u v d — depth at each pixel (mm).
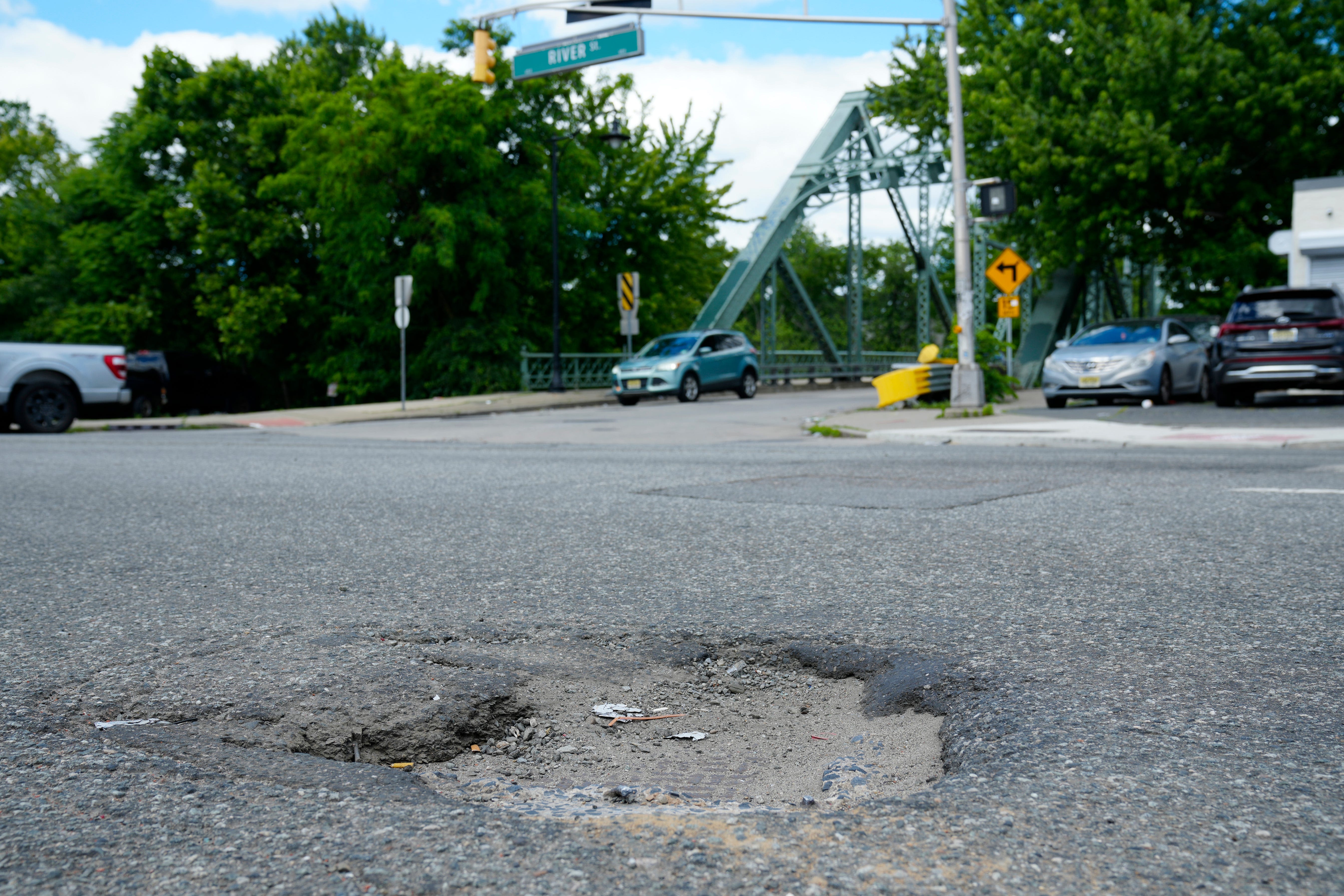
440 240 24188
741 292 33750
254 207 28750
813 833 1615
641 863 1510
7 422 15438
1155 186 21953
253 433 15391
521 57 17766
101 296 28859
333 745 2154
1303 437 8945
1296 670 2469
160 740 2098
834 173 35625
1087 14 23516
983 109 23594
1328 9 21125
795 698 2541
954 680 2484
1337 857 1514
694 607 3303
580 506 5754
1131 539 4324
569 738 2275
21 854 1538
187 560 4184
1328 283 17969
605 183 28859
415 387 27375
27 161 42969
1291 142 20641
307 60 34469
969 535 4512
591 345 31250
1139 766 1880
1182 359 15633
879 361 41281
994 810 1691
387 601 3408
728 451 10281
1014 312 17844
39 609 3322
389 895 1415
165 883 1451
